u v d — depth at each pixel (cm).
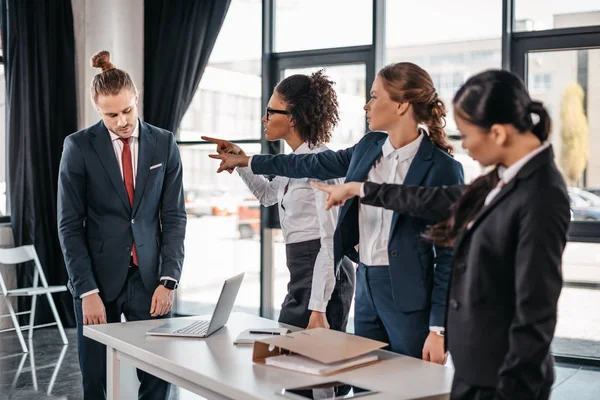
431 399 185
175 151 317
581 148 511
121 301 303
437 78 552
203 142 648
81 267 293
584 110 510
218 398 207
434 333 222
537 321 152
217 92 641
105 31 641
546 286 152
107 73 291
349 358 214
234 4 632
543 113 164
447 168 231
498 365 165
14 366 510
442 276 223
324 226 270
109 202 298
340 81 594
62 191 297
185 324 274
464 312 171
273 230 626
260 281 623
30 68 637
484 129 165
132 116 296
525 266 154
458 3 540
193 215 662
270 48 623
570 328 522
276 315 630
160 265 313
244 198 635
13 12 627
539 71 522
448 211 201
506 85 163
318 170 269
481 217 168
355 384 194
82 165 297
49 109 646
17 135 632
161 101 644
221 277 653
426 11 553
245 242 638
